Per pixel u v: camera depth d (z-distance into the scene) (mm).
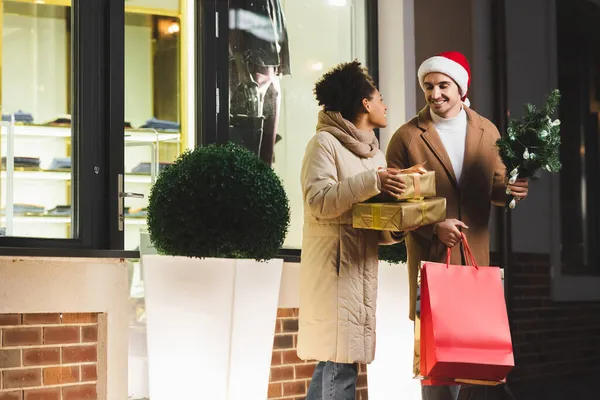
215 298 5523
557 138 6031
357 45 8523
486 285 5633
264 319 5750
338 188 5391
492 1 9742
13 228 6312
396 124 8445
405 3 8453
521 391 9891
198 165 5488
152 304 5547
